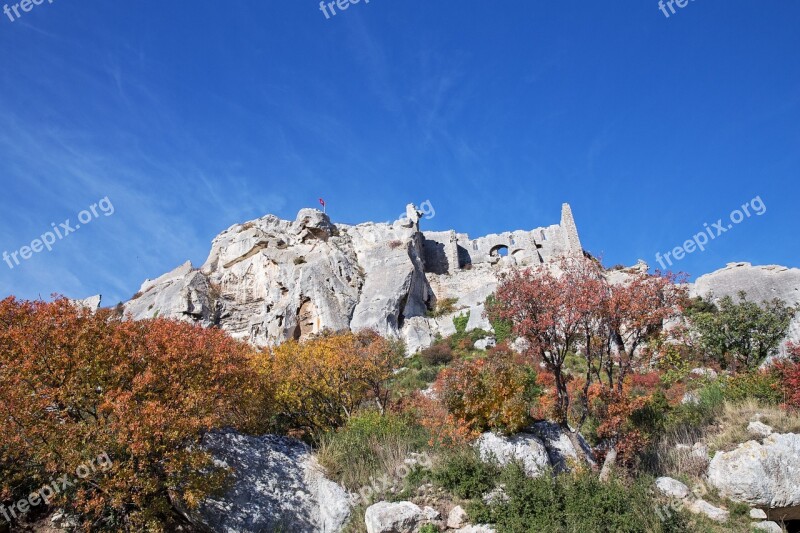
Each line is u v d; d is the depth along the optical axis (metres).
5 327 14.91
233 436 16.00
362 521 13.89
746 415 16.89
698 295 43.66
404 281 55.44
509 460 14.83
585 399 16.45
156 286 62.16
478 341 45.75
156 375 14.01
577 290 16.39
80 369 13.56
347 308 52.69
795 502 14.13
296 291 53.44
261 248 62.62
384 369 24.41
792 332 27.06
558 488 13.48
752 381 20.22
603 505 12.88
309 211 65.06
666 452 16.44
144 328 16.67
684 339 25.47
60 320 14.64
